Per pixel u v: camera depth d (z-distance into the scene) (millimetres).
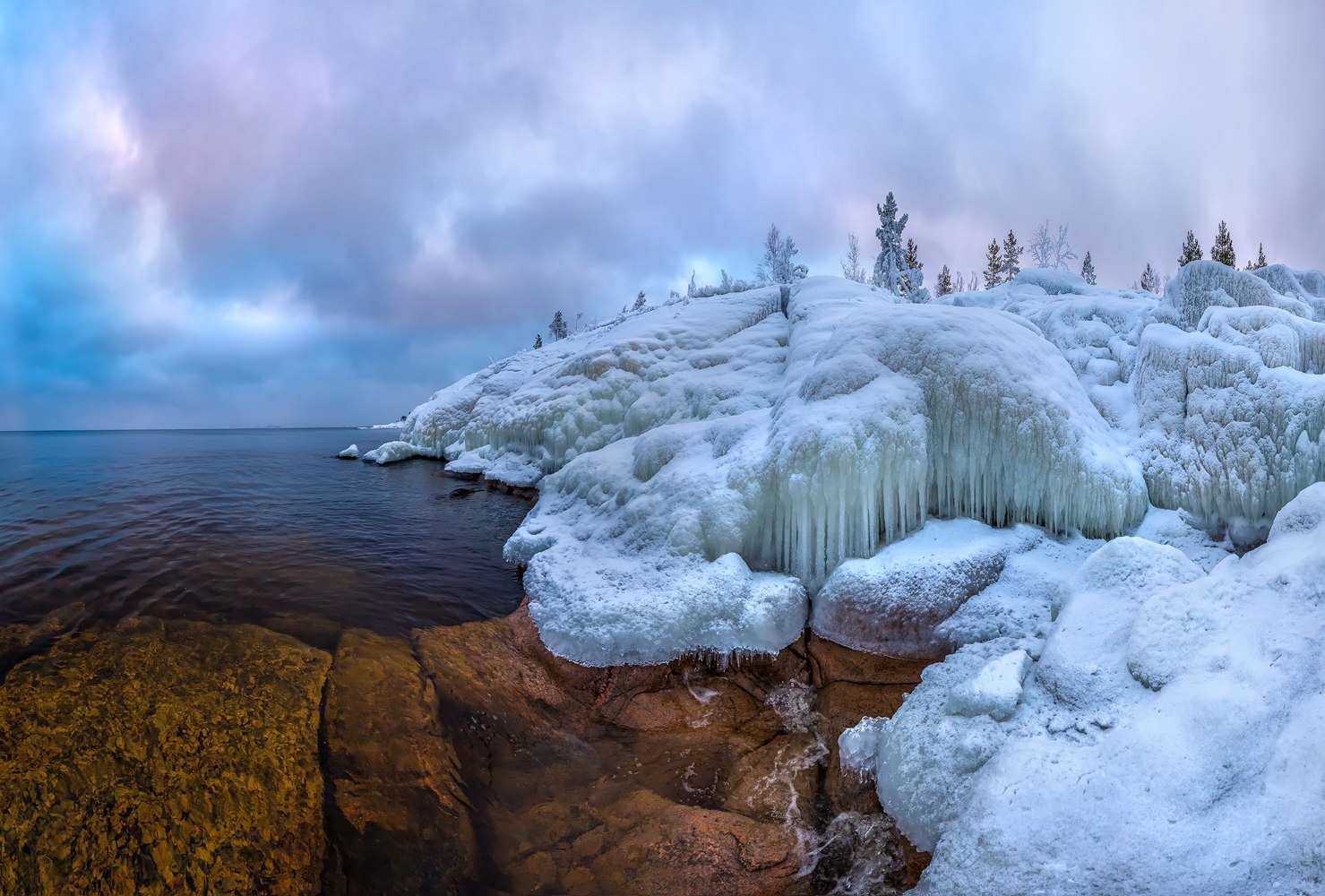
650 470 7352
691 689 5082
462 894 3285
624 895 3377
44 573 5406
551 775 4266
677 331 11961
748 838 3730
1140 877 2658
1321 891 2312
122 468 12234
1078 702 3609
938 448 6023
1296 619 3193
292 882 3137
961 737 3709
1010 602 5059
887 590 5250
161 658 4195
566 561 6430
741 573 5582
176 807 3234
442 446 16172
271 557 6445
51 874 2895
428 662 4801
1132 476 5781
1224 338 6199
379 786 3664
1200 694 3127
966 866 3051
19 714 3508
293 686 4113
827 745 4527
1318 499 3832
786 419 6230
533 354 18594
